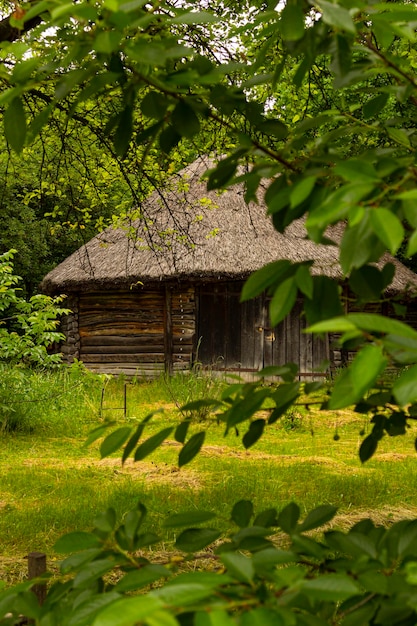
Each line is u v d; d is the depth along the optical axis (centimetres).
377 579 106
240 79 422
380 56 145
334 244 133
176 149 630
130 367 1688
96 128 496
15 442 972
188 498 682
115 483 751
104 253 1688
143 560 142
